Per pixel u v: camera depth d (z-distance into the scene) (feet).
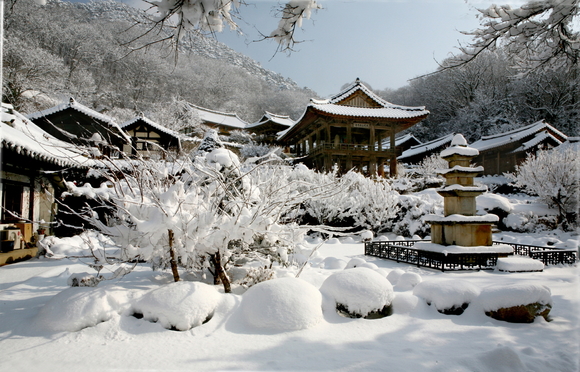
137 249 15.10
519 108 117.80
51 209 44.75
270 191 17.95
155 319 12.62
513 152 102.37
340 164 114.62
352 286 14.28
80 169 44.01
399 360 10.15
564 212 56.49
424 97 157.89
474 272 24.47
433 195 60.49
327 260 26.76
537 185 59.47
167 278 18.40
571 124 97.96
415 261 27.58
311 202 49.21
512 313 13.55
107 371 9.39
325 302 14.29
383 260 30.50
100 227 15.94
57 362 9.98
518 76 21.70
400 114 104.32
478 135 130.82
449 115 153.79
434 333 12.42
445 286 14.94
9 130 32.99
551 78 66.74
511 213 57.41
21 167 36.91
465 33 18.62
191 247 15.16
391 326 13.10
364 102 108.47
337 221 51.90
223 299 13.87
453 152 28.14
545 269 25.59
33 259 31.86
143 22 11.84
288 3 12.73
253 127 156.15
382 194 50.52
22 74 99.14
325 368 9.65
